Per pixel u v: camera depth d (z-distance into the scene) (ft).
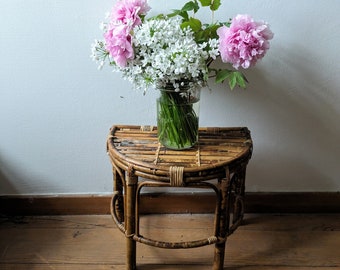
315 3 4.03
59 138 4.64
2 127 4.54
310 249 4.44
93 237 4.62
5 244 4.49
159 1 4.03
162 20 3.33
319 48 4.23
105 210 4.93
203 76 3.38
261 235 4.65
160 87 3.44
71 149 4.71
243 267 4.20
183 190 4.92
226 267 4.20
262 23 3.34
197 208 4.92
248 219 4.90
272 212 4.96
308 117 4.57
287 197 4.92
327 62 4.29
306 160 4.80
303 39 4.18
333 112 4.54
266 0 4.01
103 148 4.71
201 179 3.43
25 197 4.89
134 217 3.80
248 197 4.93
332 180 4.89
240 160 3.62
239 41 3.20
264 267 4.20
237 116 4.57
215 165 3.42
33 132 4.59
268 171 4.87
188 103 3.58
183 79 3.37
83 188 4.91
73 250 4.42
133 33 3.25
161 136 3.77
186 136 3.68
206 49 3.43
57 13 4.04
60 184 4.90
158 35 3.15
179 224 4.83
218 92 4.44
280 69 4.33
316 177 4.89
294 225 4.82
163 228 4.75
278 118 4.57
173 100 3.53
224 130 4.17
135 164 3.48
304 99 4.48
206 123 4.62
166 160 3.53
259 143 4.72
